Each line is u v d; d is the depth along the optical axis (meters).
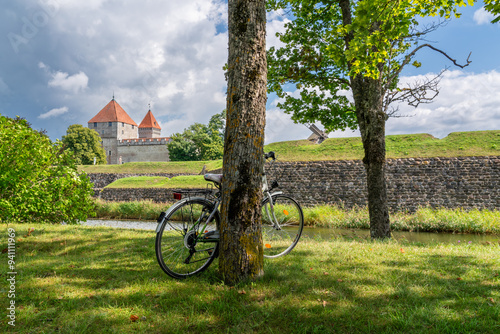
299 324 2.25
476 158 22.94
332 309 2.49
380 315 2.38
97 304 2.60
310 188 26.38
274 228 4.61
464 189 22.58
